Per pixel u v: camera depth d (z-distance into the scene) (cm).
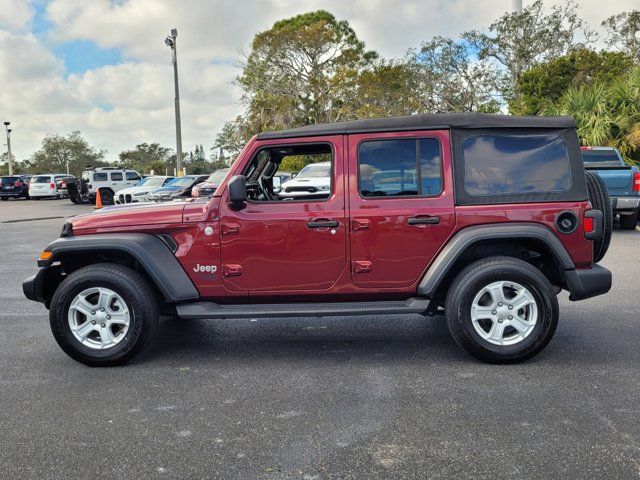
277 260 461
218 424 354
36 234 1541
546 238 442
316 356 487
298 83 4147
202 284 466
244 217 460
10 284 848
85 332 463
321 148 479
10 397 404
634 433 329
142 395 405
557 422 345
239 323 604
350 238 456
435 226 450
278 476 291
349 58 4194
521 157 455
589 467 293
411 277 457
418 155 455
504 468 294
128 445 328
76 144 8250
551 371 433
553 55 3675
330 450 317
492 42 3919
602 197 473
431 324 582
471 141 455
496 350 443
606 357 463
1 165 9038
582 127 1822
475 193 452
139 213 473
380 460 304
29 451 323
